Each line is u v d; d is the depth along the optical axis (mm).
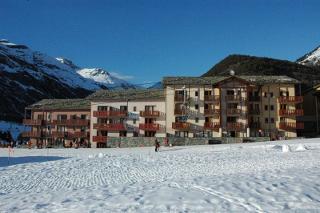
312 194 12555
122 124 77188
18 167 32562
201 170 27047
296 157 32062
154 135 75938
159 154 44000
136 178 24031
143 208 11672
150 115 76375
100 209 11773
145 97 77750
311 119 81812
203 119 74688
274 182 14797
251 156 36812
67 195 14672
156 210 11367
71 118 83812
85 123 82312
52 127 84312
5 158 44688
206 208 11336
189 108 75188
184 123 74312
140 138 69938
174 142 67000
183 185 15531
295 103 74938
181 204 11922
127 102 78250
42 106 86188
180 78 79438
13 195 16109
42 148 71312
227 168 27312
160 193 13695
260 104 75688
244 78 79188
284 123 74375
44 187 21078
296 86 84312
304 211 10703
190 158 37531
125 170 29125
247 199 12203
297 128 75188
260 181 15211
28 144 76500
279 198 12172
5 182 23312
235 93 74938
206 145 60625
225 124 73938
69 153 52438
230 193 13148
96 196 13977
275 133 74500
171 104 75812
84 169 30469
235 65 148875
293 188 13523
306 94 83000
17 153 54219
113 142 71438
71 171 29172
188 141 66750
